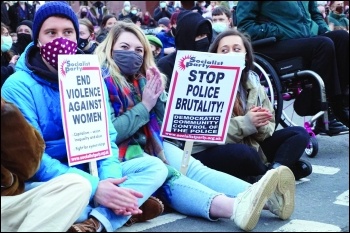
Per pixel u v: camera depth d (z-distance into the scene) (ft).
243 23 16.89
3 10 32.60
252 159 11.86
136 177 9.98
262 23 16.88
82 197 8.57
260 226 10.06
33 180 9.49
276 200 10.28
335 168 14.88
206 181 11.18
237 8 17.17
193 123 11.34
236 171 12.01
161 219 10.45
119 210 9.23
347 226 10.28
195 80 11.25
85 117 9.83
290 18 16.65
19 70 10.02
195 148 12.33
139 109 11.04
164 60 14.55
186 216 10.67
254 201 9.60
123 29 11.64
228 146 11.97
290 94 17.20
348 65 16.80
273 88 16.17
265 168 12.39
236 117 12.67
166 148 11.87
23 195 8.61
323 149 17.31
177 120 11.30
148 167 10.10
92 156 9.85
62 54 9.89
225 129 11.48
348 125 17.06
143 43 11.68
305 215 10.93
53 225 8.35
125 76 11.55
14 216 8.71
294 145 12.71
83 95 9.85
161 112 11.76
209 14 31.37
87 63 9.98
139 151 11.09
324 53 15.99
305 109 16.47
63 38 9.98
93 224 9.14
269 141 13.12
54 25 10.21
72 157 9.58
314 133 16.72
